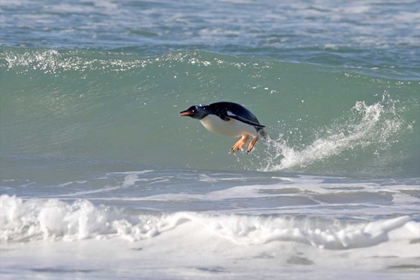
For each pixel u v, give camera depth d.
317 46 70.94
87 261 25.62
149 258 25.81
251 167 45.41
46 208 28.25
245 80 55.53
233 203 32.22
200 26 79.38
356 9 90.44
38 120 54.41
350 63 65.31
